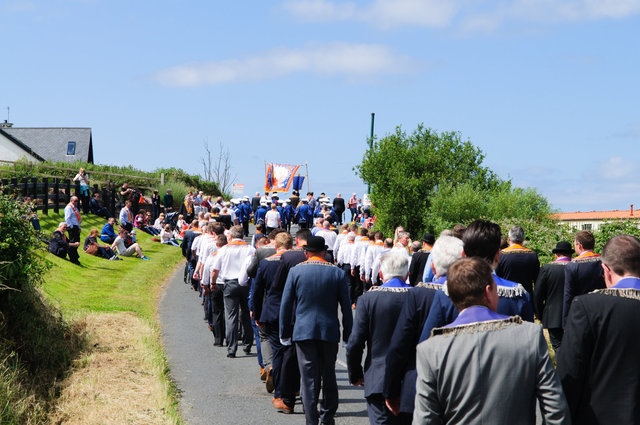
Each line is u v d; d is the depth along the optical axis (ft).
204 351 33.22
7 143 181.57
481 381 9.43
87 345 29.86
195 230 55.16
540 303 24.73
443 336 9.82
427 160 93.15
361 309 16.47
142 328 35.09
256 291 24.58
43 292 33.14
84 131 224.53
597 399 10.52
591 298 10.84
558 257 24.94
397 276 16.81
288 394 23.04
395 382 14.25
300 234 24.67
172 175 151.02
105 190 101.50
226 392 25.88
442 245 14.61
